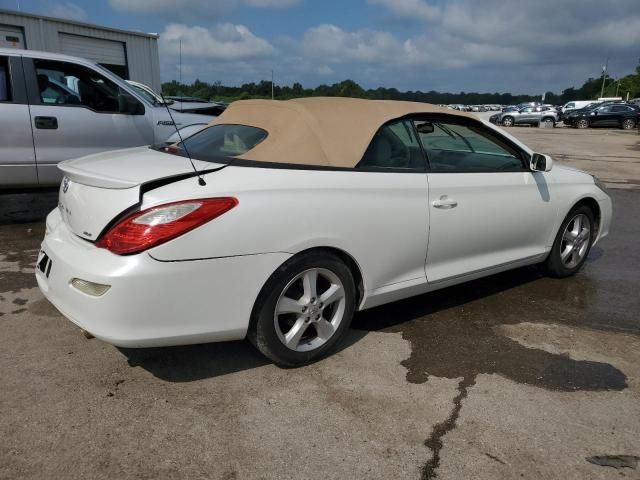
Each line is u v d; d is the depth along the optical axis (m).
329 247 3.00
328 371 3.10
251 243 2.69
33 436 2.46
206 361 3.17
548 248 4.51
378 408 2.75
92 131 6.07
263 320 2.85
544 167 4.05
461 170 3.75
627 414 2.77
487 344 3.51
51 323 3.61
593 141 23.02
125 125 6.30
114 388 2.87
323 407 2.75
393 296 3.46
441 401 2.83
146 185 2.61
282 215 2.78
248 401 2.78
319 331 3.12
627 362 3.32
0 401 2.72
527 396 2.90
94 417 2.62
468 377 3.08
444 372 3.13
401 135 3.49
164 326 2.57
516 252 4.24
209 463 2.33
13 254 5.08
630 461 2.42
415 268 3.53
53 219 3.26
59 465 2.29
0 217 6.00
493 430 2.61
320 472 2.30
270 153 3.01
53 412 2.64
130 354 3.22
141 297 2.48
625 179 11.62
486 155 4.03
